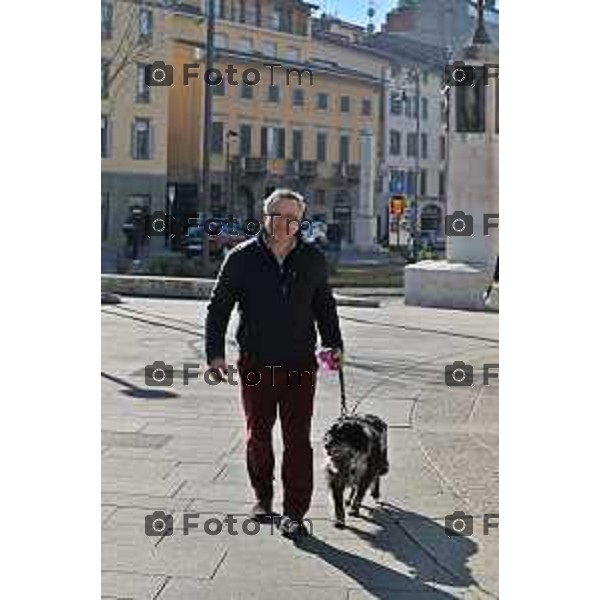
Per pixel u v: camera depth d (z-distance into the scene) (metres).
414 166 60.56
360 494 5.78
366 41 60.00
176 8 42.78
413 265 21.06
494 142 19.88
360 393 9.82
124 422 8.21
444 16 59.84
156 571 4.91
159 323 16.47
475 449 7.40
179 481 6.47
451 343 14.21
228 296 5.63
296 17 52.44
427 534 5.50
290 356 5.57
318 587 4.75
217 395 9.48
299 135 51.44
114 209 42.09
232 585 4.76
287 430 5.58
